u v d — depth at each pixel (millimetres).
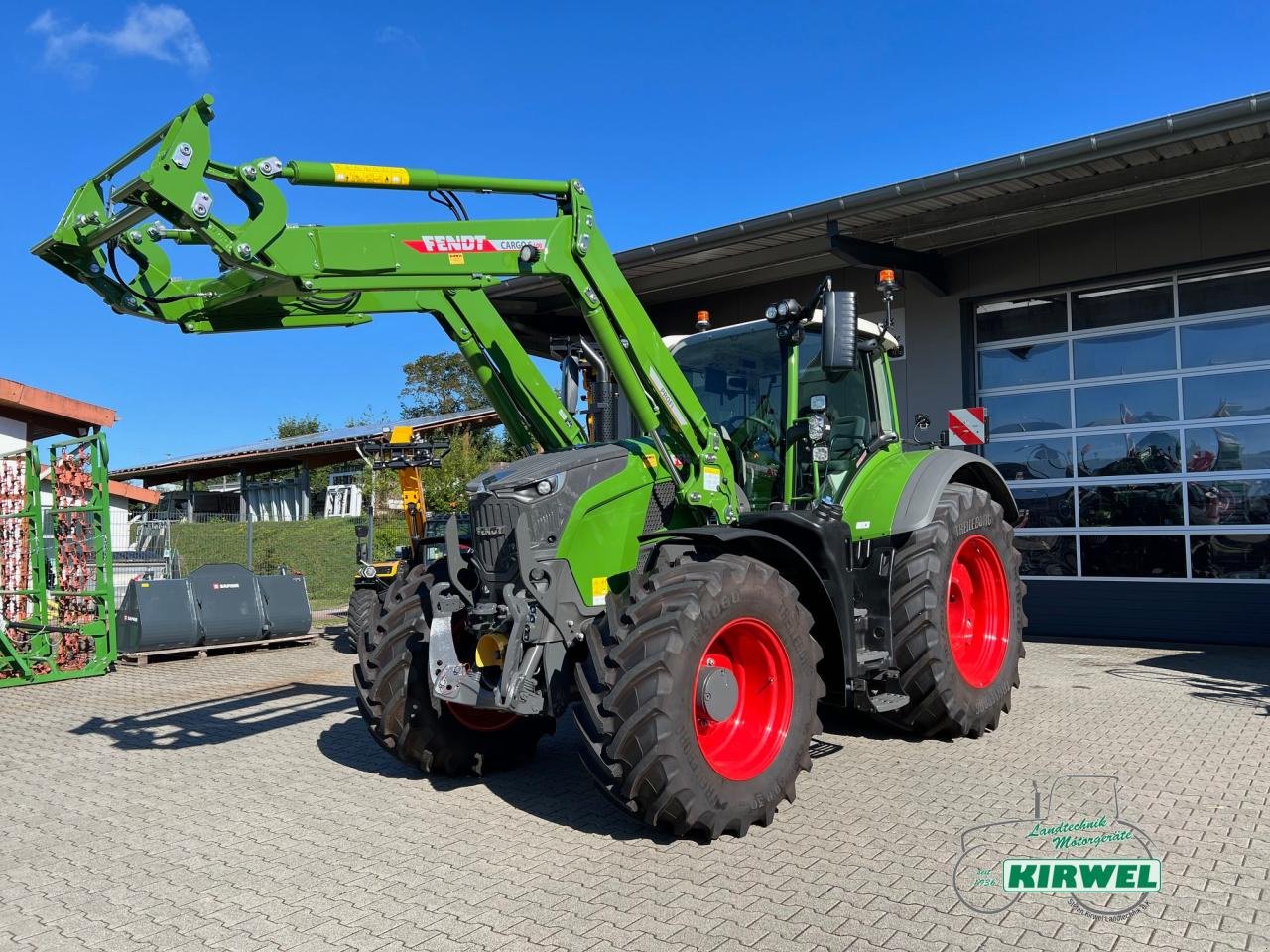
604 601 4609
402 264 4270
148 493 16250
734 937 3139
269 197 3846
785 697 4422
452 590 4770
